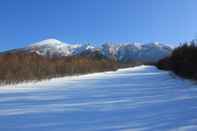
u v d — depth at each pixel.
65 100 14.08
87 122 8.52
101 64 62.62
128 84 23.66
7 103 13.27
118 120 8.74
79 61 53.44
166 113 9.73
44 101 13.84
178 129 7.35
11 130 7.72
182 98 13.51
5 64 30.14
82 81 29.95
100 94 16.52
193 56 28.06
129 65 104.50
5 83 26.66
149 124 8.06
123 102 12.88
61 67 42.84
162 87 19.78
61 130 7.54
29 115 9.97
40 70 35.53
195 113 9.54
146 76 36.59
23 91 19.33
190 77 25.94
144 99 13.70
